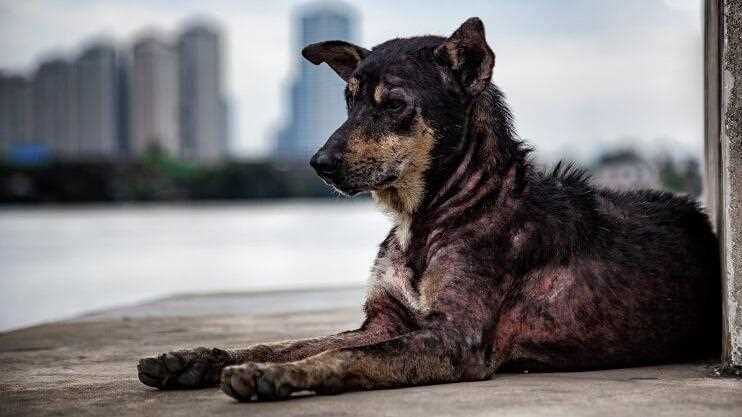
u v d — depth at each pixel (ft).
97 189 243.40
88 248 67.05
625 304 16.29
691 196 18.98
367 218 138.51
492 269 15.52
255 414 12.40
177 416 12.56
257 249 67.00
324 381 13.53
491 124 16.53
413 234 16.49
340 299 31.01
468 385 14.33
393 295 16.51
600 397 13.17
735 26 15.06
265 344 15.55
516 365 16.17
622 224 17.10
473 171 16.25
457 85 16.43
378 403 12.90
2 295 38.04
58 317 31.53
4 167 234.38
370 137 16.22
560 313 15.96
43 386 15.52
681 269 17.02
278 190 280.51
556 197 16.57
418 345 14.38
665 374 15.51
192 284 42.50
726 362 15.44
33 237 81.76
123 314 27.48
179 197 266.77
